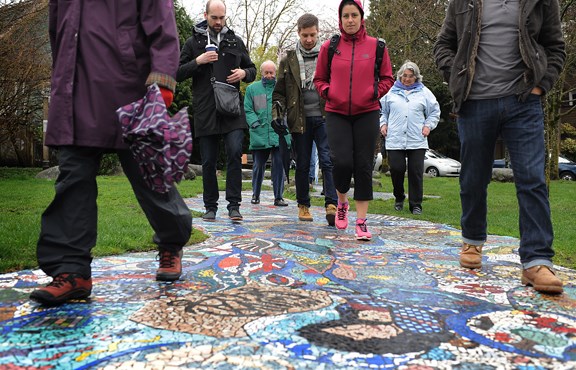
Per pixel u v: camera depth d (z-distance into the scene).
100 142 2.44
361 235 4.61
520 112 3.04
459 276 3.24
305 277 3.11
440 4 15.33
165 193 2.45
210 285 2.84
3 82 13.09
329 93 4.60
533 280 2.86
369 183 4.63
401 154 7.16
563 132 28.11
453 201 8.83
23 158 19.02
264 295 2.66
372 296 2.71
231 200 5.73
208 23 5.54
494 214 6.85
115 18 2.48
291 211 7.05
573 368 1.81
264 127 7.77
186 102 21.69
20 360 1.78
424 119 7.12
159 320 2.21
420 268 3.46
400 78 7.29
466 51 3.19
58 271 2.41
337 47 4.62
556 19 3.04
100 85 2.44
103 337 2.01
